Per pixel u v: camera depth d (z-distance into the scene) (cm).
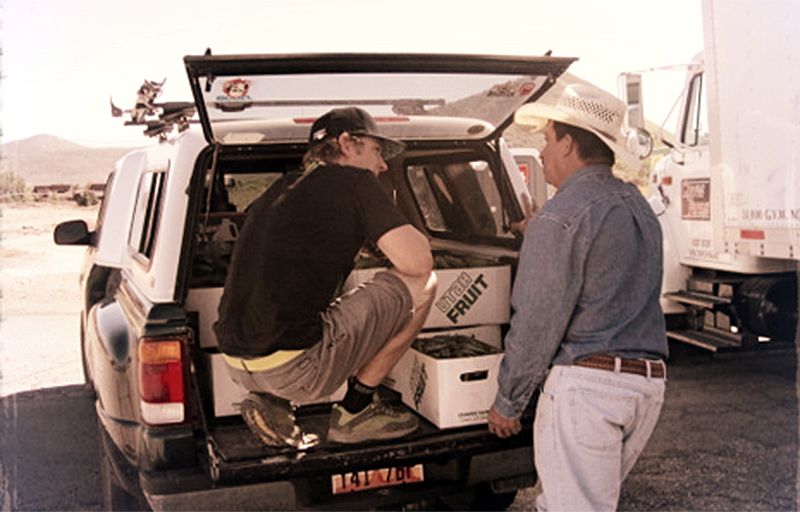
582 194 277
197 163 336
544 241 273
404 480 321
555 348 278
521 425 330
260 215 312
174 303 320
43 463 517
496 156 434
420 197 535
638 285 279
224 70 309
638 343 278
